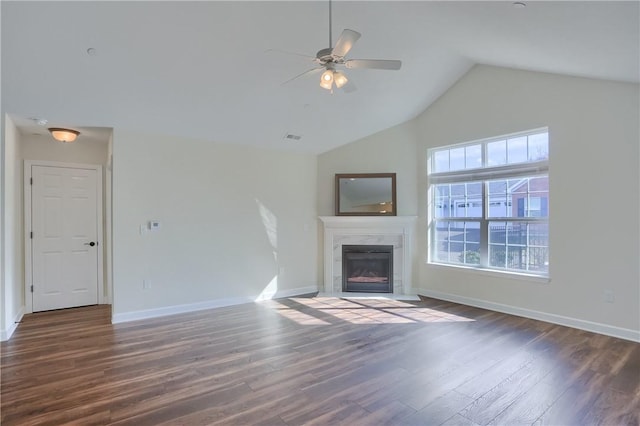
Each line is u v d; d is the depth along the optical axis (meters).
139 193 4.34
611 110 3.58
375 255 5.69
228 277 5.02
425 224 5.43
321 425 2.13
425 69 4.35
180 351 3.29
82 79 3.28
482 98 4.68
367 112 4.98
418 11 3.02
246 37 3.13
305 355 3.18
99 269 5.22
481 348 3.31
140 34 2.89
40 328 4.00
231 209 5.06
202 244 4.80
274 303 5.09
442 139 5.16
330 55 2.49
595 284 3.70
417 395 2.47
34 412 2.28
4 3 2.42
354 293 5.66
